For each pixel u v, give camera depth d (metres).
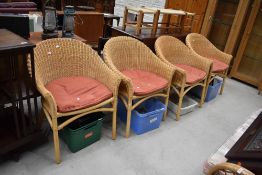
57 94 1.78
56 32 2.25
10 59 1.51
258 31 3.62
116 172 1.77
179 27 3.05
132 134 2.20
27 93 1.65
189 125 2.48
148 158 1.95
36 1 3.79
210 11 3.71
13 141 1.68
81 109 1.71
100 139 2.08
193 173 1.86
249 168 1.20
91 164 1.82
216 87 3.02
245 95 3.38
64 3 5.48
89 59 2.10
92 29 3.50
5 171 1.67
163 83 2.21
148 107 2.44
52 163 1.78
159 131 2.31
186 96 2.96
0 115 1.89
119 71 2.13
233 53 3.76
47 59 1.92
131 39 2.36
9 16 1.89
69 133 1.82
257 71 3.76
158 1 4.44
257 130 1.51
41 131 1.86
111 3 5.80
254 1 3.37
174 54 2.80
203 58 2.73
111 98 1.90
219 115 2.75
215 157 1.66
